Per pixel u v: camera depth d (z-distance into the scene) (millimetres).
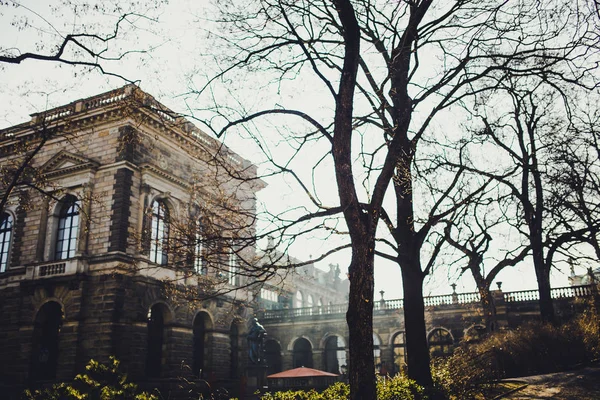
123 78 13688
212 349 33250
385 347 37875
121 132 29141
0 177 26984
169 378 27844
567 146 19594
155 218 30062
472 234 23141
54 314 29156
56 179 30125
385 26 13758
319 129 10688
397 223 14430
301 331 41531
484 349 18469
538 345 18703
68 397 9422
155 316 30000
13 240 31266
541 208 22750
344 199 9656
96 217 26688
